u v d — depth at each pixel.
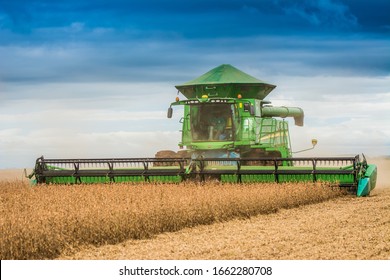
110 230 19.92
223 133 35.72
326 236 20.02
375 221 23.25
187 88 38.59
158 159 32.75
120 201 23.12
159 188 27.86
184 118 36.56
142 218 20.80
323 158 31.50
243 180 32.22
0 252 17.16
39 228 18.12
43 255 17.92
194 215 22.97
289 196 27.81
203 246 18.62
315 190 29.64
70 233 18.97
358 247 18.05
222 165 33.62
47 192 27.25
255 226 22.58
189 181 32.25
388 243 18.67
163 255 17.44
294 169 31.83
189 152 36.75
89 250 18.62
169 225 21.97
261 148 37.66
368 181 31.33
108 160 33.38
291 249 17.88
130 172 33.16
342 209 26.98
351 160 31.20
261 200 25.92
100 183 32.66
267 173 31.78
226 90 37.59
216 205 23.81
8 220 18.36
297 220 24.03
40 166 34.38
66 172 34.00
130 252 18.12
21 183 33.41
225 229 22.06
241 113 36.03
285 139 41.16
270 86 39.16
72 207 21.33
